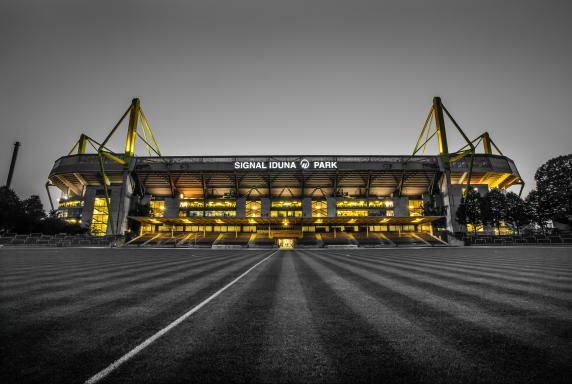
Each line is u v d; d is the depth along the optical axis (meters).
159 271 10.41
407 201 64.81
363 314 4.16
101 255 21.81
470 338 3.11
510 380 2.18
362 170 63.56
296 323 3.73
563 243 43.38
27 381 2.22
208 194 70.19
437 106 67.38
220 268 11.57
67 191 79.31
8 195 58.25
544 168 53.19
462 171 64.50
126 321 3.86
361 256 20.52
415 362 2.53
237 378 2.27
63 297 5.54
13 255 20.44
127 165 63.59
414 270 10.17
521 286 6.51
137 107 68.62
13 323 3.76
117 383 2.19
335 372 2.35
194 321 3.85
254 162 63.81
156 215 67.69
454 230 59.84
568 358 2.56
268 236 62.62
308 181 67.06
